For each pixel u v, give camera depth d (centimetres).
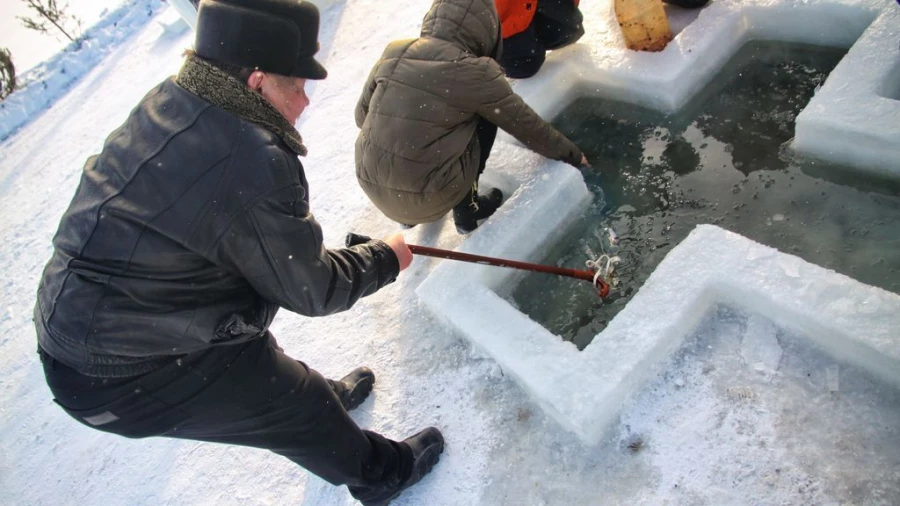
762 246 195
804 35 260
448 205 235
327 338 267
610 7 305
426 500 206
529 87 289
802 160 232
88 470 280
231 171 135
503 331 215
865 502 154
